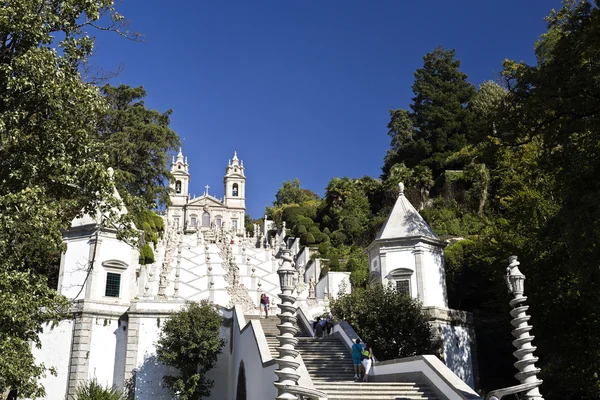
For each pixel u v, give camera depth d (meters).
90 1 16.05
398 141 64.81
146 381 26.66
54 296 15.65
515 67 23.02
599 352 20.66
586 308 21.47
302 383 14.02
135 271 29.39
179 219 99.69
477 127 24.11
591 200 16.98
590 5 19.98
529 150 26.61
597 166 18.12
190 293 40.78
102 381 26.56
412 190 53.47
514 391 13.69
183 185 102.31
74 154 15.94
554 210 24.20
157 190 44.62
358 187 63.38
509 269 15.10
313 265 49.28
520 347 14.17
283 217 79.25
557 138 20.06
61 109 15.52
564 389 22.80
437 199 50.53
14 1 14.96
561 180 19.53
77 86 16.12
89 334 26.81
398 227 30.89
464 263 34.16
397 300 24.75
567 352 21.55
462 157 53.81
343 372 20.30
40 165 15.20
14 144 15.09
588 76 18.02
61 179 15.36
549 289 22.36
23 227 14.52
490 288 30.89
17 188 15.18
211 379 27.84
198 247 58.22
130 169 42.84
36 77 14.98
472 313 29.92
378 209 60.78
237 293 39.34
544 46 30.36
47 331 27.06
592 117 18.98
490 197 46.88
